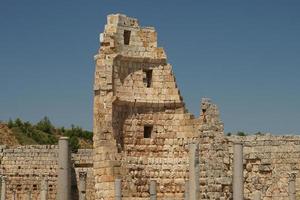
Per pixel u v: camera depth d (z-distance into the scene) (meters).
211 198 52.91
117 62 60.22
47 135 149.75
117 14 60.88
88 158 80.38
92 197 78.56
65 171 50.06
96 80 59.19
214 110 55.22
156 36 62.50
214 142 54.31
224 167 53.94
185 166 60.44
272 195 59.66
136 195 59.62
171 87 61.97
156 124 61.66
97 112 58.81
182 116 61.47
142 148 61.00
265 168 59.81
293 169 60.28
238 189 48.66
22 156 81.62
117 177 57.81
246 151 60.00
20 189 81.19
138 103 61.00
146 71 62.16
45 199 78.62
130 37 61.41
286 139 60.56
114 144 58.28
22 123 150.00
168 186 60.75
